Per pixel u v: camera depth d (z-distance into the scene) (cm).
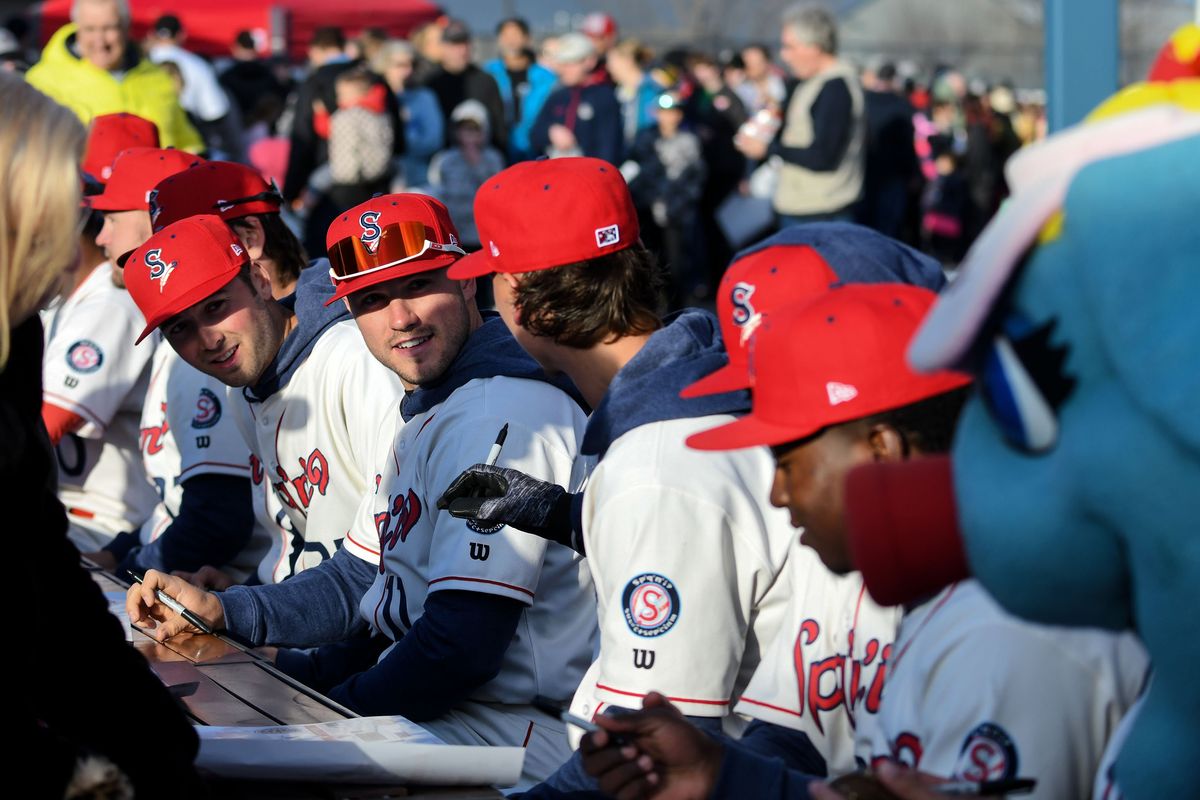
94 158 469
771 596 214
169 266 332
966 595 161
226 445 390
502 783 201
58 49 654
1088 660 154
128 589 320
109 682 177
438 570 267
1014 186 121
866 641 191
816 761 199
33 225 153
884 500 135
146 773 174
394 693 265
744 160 1057
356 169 886
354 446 333
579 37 998
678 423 216
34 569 162
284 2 1521
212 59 1380
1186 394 108
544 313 235
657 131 1023
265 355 344
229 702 239
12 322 156
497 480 253
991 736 153
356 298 294
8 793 155
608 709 210
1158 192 111
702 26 2925
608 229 234
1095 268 113
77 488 450
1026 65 3209
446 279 292
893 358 170
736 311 218
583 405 282
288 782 198
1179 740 125
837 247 222
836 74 860
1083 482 116
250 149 1074
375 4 1551
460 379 289
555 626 275
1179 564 115
